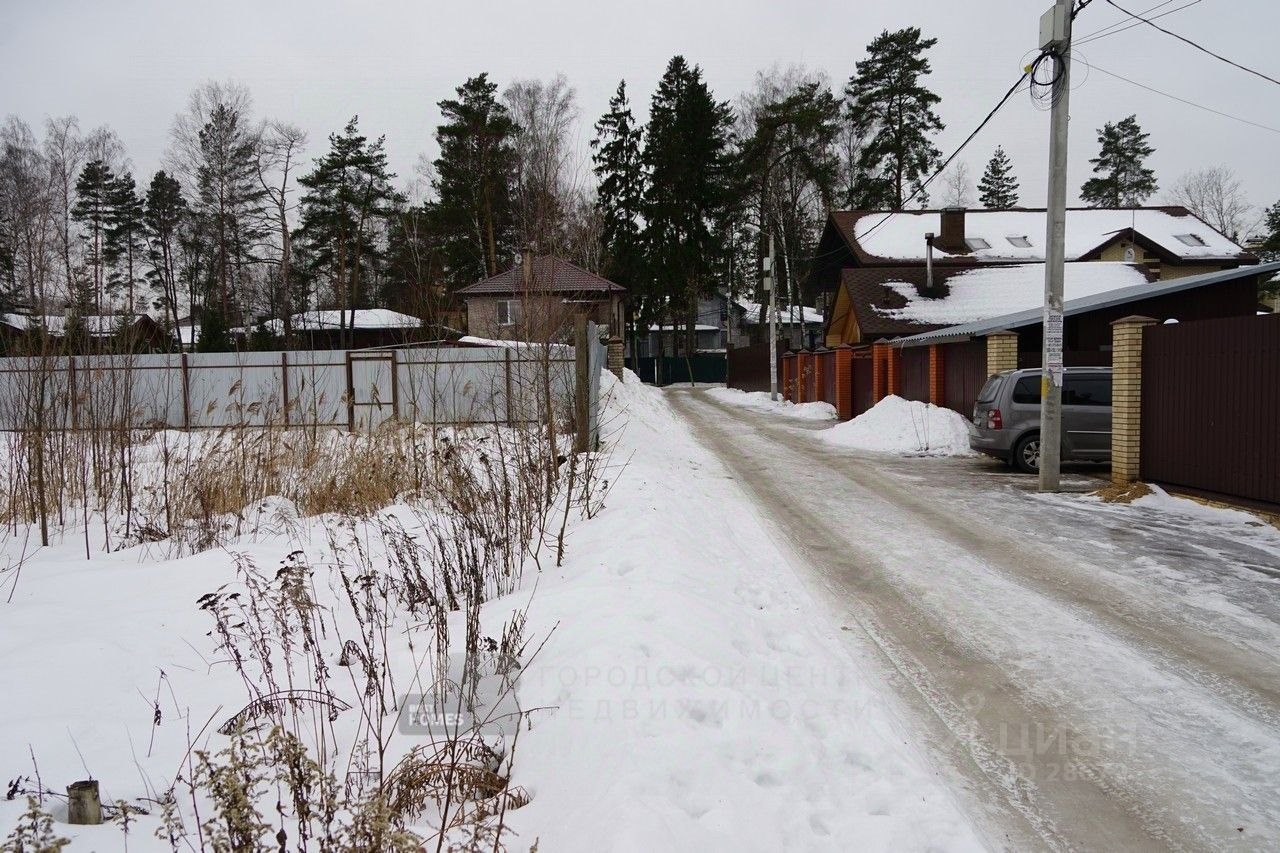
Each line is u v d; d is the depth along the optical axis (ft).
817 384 100.99
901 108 153.38
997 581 23.36
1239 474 31.96
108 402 36.86
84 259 90.94
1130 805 11.84
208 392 72.13
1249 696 15.53
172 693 14.16
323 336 117.91
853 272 102.27
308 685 14.58
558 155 122.83
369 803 8.45
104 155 138.00
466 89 142.10
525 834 9.55
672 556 21.34
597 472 34.58
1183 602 21.29
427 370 62.54
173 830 9.29
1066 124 39.24
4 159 112.57
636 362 173.88
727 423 81.76
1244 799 11.98
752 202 160.97
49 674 14.30
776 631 18.25
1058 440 39.24
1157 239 124.06
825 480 42.83
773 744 12.41
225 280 136.98
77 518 32.04
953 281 99.35
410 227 134.31
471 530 21.11
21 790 10.07
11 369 33.45
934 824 11.00
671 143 155.02
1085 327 60.23
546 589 19.17
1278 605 20.97
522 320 40.88
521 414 35.42
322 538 26.73
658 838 8.82
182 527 28.04
